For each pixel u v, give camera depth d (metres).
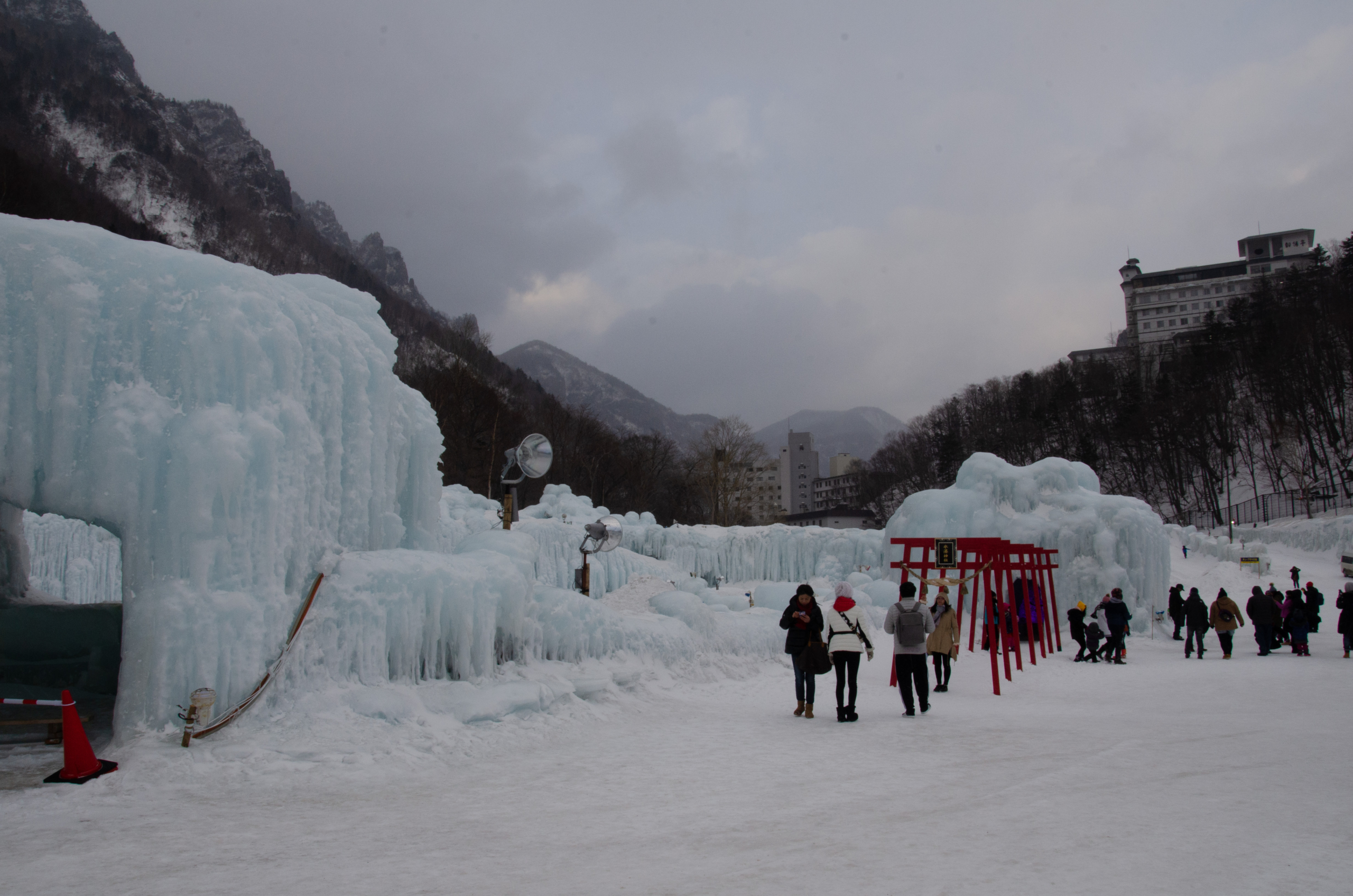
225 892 3.99
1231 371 80.44
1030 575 20.81
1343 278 82.62
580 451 68.56
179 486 7.38
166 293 7.86
